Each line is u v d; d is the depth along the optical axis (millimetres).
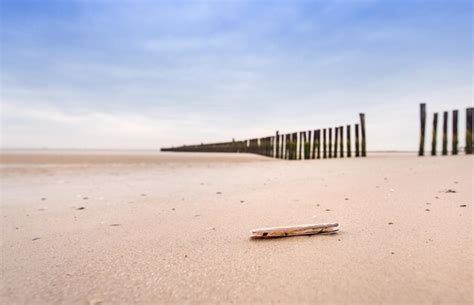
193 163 16625
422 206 3904
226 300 1843
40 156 25969
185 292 1966
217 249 2756
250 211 4355
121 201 5750
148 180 9141
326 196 5074
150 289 2025
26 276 2311
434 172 7062
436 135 15562
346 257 2400
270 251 2621
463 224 3051
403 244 2619
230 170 11883
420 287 1881
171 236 3281
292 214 4008
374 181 6297
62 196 6566
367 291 1866
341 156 16453
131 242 3121
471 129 15242
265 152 25281
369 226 3209
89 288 2070
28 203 5844
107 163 17078
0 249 3035
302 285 1979
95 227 3850
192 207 4895
